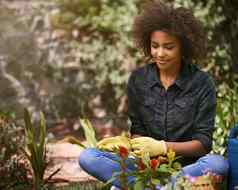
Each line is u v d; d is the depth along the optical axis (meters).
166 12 4.39
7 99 8.39
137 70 4.75
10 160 5.25
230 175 4.34
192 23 4.46
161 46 4.40
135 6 8.08
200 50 4.57
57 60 8.53
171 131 4.56
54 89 8.49
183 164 4.54
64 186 5.24
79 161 4.54
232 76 7.61
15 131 5.62
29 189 5.17
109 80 8.28
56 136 7.88
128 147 4.43
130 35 8.00
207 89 4.55
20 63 8.48
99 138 7.76
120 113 8.23
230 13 7.74
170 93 4.56
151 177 4.01
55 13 8.62
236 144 4.25
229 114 5.69
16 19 8.58
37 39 8.57
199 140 4.45
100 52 8.31
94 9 8.50
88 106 8.44
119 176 4.12
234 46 7.75
